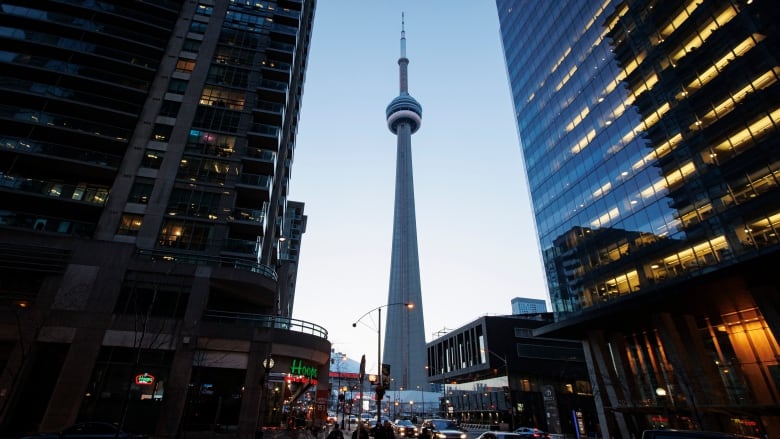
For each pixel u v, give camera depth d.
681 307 39.91
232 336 36.31
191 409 33.44
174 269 37.50
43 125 41.88
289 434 35.59
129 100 48.72
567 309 51.47
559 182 57.12
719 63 35.19
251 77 54.03
